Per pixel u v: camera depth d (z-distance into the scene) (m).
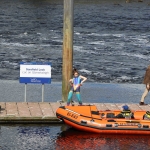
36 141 32.34
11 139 32.59
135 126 33.47
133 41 101.12
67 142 32.38
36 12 174.62
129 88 49.09
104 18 156.75
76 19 149.75
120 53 84.19
